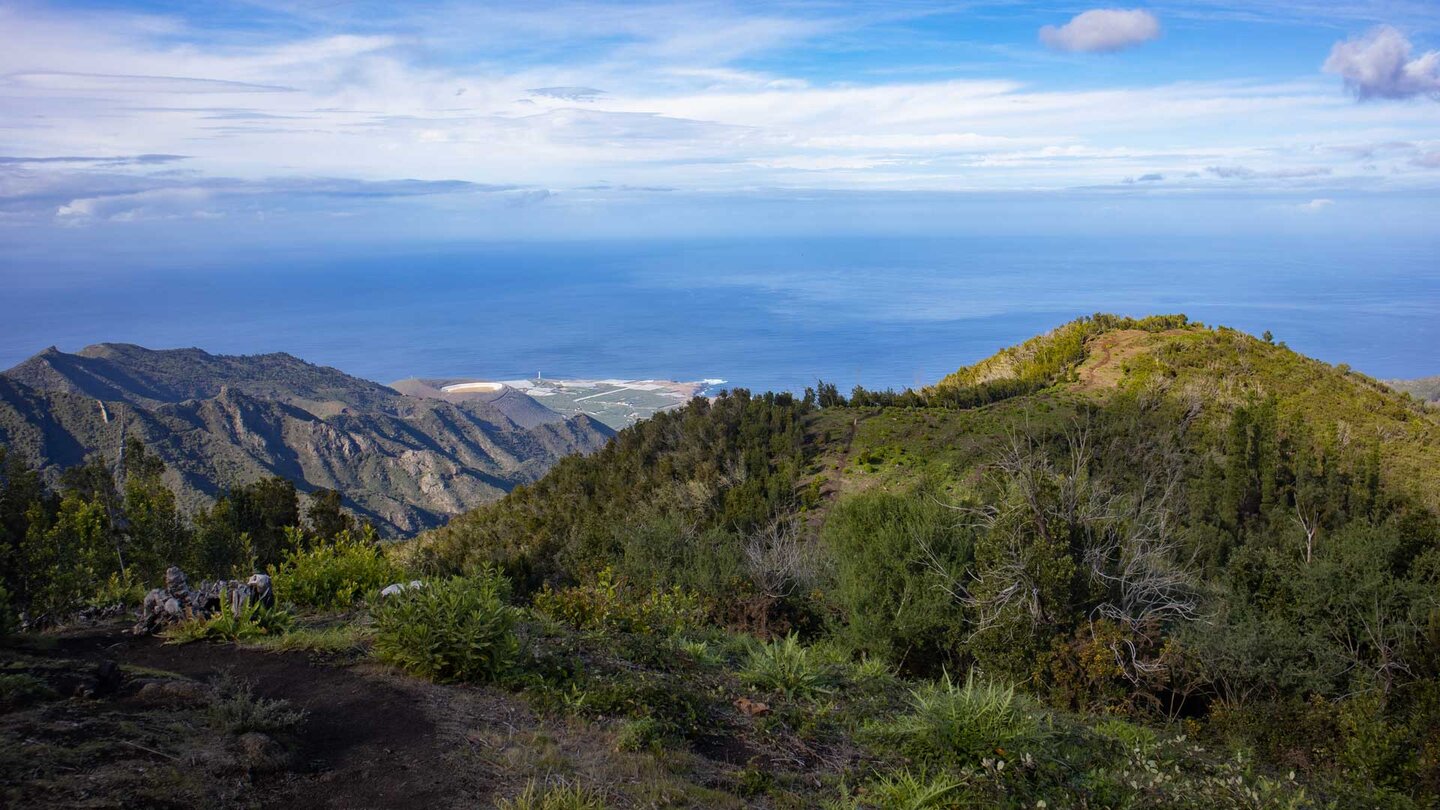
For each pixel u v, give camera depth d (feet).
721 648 34.12
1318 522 74.79
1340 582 39.65
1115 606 40.57
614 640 30.17
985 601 39.75
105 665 20.56
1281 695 35.60
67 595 49.03
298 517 106.63
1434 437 118.73
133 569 73.67
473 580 26.89
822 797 19.20
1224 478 90.02
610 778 18.07
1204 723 35.47
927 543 43.60
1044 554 38.68
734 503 102.06
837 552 48.85
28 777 14.15
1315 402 129.80
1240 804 21.04
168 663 23.94
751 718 24.32
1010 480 44.04
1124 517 42.52
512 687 23.34
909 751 22.11
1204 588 42.91
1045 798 19.42
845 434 135.13
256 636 26.86
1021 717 23.47
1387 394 145.89
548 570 75.10
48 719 16.92
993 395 152.66
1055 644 37.32
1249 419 92.84
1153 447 98.99
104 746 15.94
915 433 128.57
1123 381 143.64
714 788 18.69
